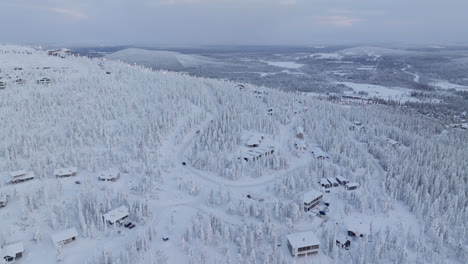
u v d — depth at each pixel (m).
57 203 98.31
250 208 100.44
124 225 91.94
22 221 89.94
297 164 139.88
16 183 109.69
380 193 114.69
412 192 108.94
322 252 83.94
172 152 144.50
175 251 82.38
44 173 113.50
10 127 136.75
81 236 85.88
